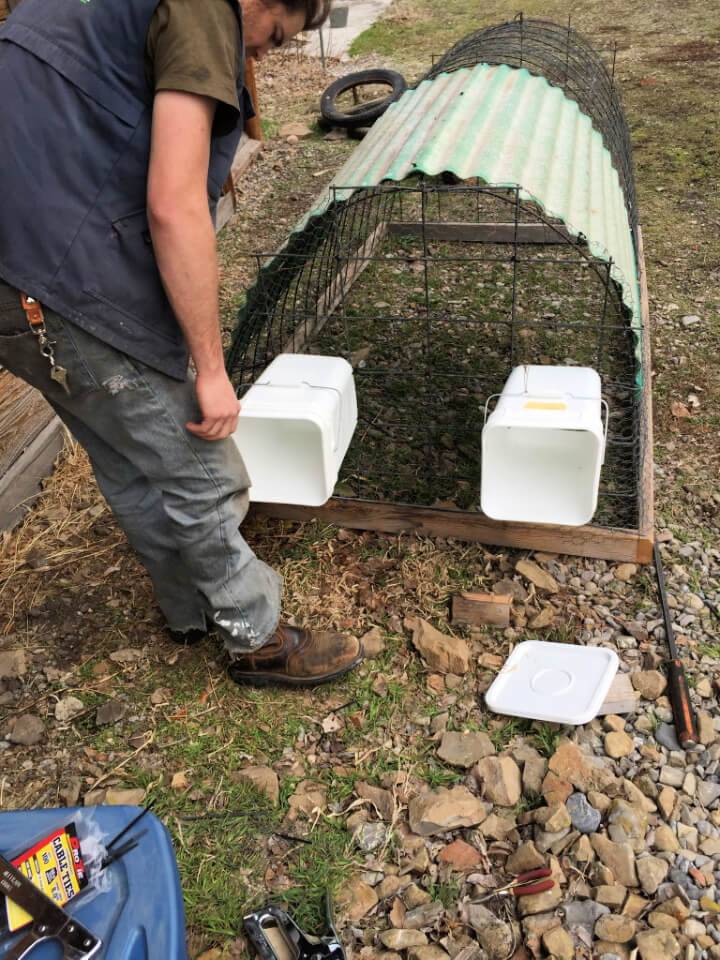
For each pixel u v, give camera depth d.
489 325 4.01
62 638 2.57
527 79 3.44
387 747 2.21
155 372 1.76
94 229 1.59
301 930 1.81
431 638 2.44
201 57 1.46
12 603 2.71
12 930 1.25
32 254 1.58
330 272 4.12
